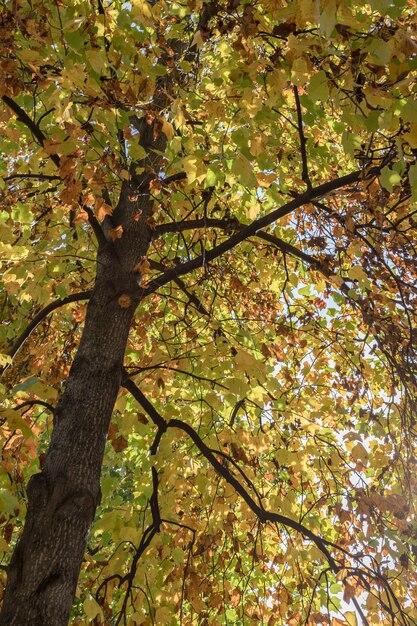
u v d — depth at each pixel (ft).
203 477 13.33
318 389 16.34
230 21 8.90
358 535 14.69
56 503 9.29
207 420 14.43
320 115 10.55
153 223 12.96
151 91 10.77
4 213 13.01
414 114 7.46
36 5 9.11
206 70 14.02
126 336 11.86
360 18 7.55
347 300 15.06
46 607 8.38
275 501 13.64
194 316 17.06
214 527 13.46
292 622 14.40
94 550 13.01
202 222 13.89
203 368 13.65
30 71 9.62
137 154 11.03
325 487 15.29
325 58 8.41
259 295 17.15
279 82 8.70
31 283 12.92
